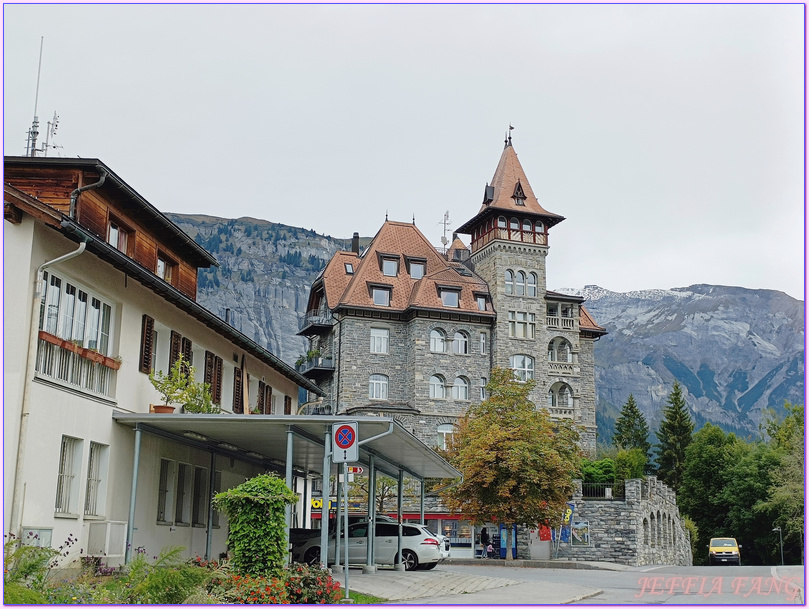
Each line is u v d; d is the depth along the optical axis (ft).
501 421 156.87
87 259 60.34
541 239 225.35
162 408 68.49
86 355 59.77
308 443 75.51
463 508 151.64
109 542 59.88
